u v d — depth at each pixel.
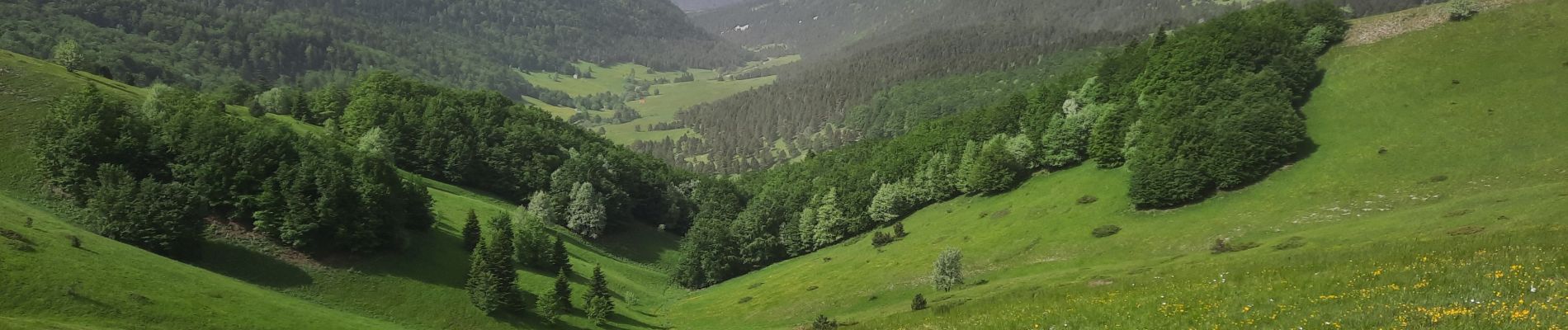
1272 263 59.66
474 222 112.94
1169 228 93.12
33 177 89.12
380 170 104.56
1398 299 34.69
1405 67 114.75
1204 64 125.69
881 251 122.19
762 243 145.38
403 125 166.00
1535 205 64.19
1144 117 120.69
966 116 174.88
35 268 59.19
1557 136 85.44
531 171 169.00
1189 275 61.25
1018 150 134.25
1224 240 83.69
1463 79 106.12
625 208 169.50
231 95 186.12
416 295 88.50
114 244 73.25
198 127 97.69
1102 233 96.69
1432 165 88.44
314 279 84.94
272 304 72.38
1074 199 113.88
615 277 130.12
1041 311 48.94
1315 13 135.62
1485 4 121.50
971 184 133.88
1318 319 33.94
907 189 144.75
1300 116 114.00
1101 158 121.38
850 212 145.62
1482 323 28.92
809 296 103.75
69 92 119.38
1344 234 72.88
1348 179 91.50
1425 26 122.94
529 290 100.81
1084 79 162.00
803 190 166.62
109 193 79.62
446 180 164.00
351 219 92.12
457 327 84.06
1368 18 135.75
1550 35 107.12
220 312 64.75
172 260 76.06
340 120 178.12
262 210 89.62
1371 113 107.44
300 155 102.06
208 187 89.69
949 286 87.69
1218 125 104.12
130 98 134.50
